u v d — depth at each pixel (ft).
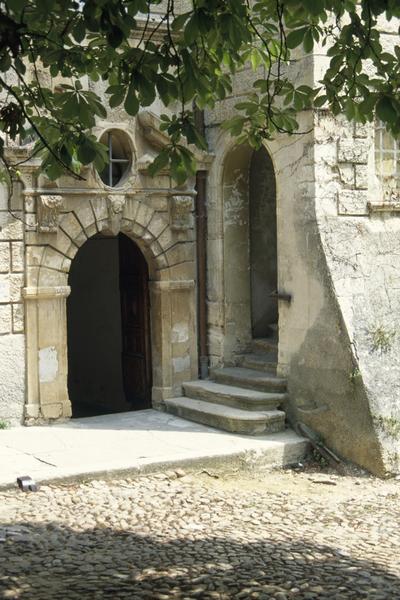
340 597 23.58
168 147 22.66
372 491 35.78
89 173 42.22
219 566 25.94
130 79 20.81
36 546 27.43
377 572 25.94
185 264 45.47
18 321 41.09
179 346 45.44
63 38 21.81
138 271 46.11
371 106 21.98
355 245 39.86
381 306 39.91
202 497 33.71
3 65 19.97
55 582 24.20
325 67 39.42
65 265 41.93
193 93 21.11
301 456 39.37
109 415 44.09
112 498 32.71
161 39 43.86
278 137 41.37
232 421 40.32
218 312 45.85
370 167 40.75
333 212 39.73
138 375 46.91
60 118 24.08
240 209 46.03
